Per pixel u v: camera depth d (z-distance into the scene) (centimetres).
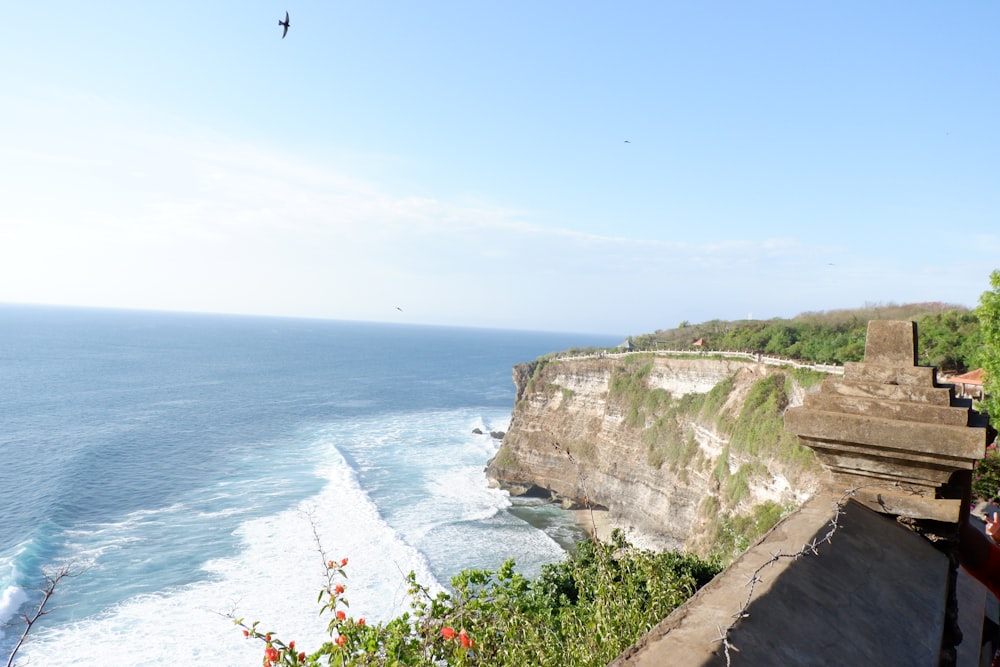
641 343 7994
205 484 5209
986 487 1390
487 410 11088
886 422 353
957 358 4041
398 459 6600
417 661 460
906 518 356
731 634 199
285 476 5538
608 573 673
